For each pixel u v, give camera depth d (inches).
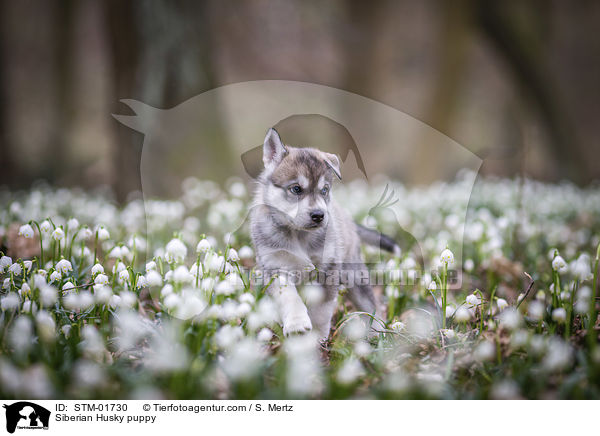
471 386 141.7
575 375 135.5
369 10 660.7
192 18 414.0
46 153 777.6
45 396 128.5
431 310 194.2
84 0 800.3
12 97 852.6
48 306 158.6
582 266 168.7
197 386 134.3
